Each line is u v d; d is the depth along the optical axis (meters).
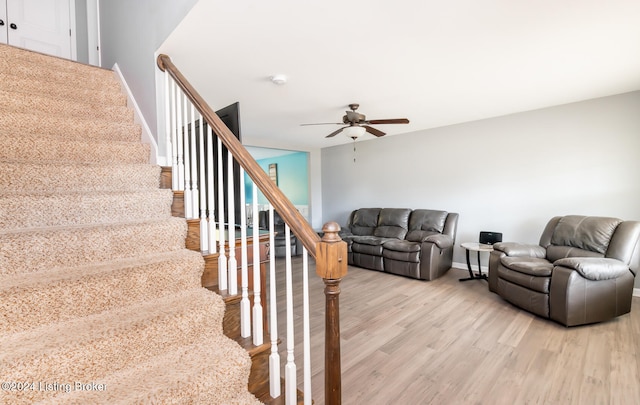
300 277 4.25
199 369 1.19
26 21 3.38
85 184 1.82
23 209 1.48
